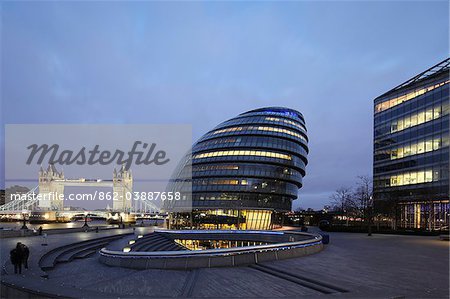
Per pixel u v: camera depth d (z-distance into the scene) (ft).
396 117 276.62
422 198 240.12
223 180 293.02
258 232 179.73
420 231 192.03
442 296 42.04
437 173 229.86
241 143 300.61
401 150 267.80
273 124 312.91
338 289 47.06
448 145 221.25
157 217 471.21
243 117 326.44
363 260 75.77
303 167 328.90
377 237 169.37
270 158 296.92
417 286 48.73
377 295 37.40
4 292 45.32
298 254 81.15
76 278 66.59
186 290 49.39
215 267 66.13
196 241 189.98
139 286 52.60
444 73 231.50
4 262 74.33
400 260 76.43
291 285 50.80
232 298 34.91
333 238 160.25
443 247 110.63
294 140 312.71
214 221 294.66
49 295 38.17
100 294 37.17
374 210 255.29
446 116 224.94
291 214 447.42
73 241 123.44
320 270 61.46
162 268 67.77
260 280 53.83
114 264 80.94
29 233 151.43
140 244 137.90
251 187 289.94
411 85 261.65
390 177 279.08
